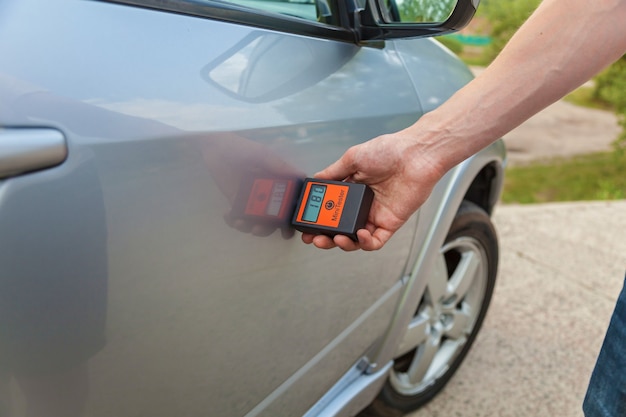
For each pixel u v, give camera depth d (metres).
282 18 1.02
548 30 0.82
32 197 0.66
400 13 1.29
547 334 2.35
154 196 0.77
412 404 1.84
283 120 0.97
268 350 1.07
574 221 3.52
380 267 1.34
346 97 1.12
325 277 1.15
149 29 0.81
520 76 0.86
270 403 1.14
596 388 0.91
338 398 1.38
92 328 0.74
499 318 2.45
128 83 0.76
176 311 0.85
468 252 1.84
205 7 0.89
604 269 2.91
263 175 0.93
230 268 0.91
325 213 0.98
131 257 0.76
